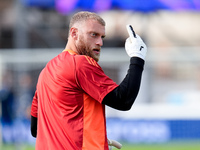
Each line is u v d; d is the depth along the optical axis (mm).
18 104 37688
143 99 41156
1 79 38812
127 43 10484
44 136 10594
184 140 40094
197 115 40312
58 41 56031
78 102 10227
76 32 10742
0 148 36000
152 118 40188
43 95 10805
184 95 41312
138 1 51781
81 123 10211
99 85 10000
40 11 55656
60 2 51750
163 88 41531
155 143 39438
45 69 10984
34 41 55094
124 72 41125
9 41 61438
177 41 60500
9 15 62406
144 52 10312
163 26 59125
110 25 55344
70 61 10258
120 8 52375
